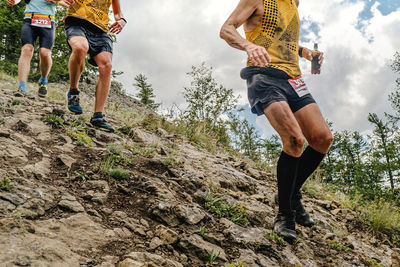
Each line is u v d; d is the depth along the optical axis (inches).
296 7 100.5
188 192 102.0
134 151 123.6
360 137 1166.3
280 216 93.9
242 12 90.8
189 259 69.2
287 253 85.3
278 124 85.8
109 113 185.6
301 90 92.6
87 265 55.4
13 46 636.7
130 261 57.8
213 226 85.7
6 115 119.0
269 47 93.8
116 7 141.1
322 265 88.4
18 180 72.9
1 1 626.5
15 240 53.7
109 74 133.6
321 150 97.3
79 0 128.4
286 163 90.7
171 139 177.3
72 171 89.3
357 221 139.3
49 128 117.1
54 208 69.1
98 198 78.7
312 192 167.6
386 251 118.3
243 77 97.7
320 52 110.1
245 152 242.1
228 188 125.6
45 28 175.9
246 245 81.5
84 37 126.8
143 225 75.3
